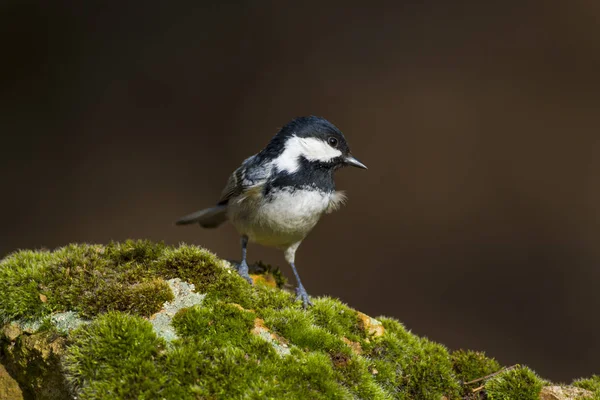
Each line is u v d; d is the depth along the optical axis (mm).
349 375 4301
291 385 3934
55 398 4109
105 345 3898
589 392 4680
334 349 4488
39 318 4418
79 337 4031
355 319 5098
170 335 4164
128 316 4129
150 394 3693
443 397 4766
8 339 4422
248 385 3848
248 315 4445
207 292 4711
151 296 4465
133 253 5086
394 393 4672
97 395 3672
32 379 4258
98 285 4586
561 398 4570
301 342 4473
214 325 4277
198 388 3756
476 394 4816
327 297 5438
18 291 4523
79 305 4410
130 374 3771
